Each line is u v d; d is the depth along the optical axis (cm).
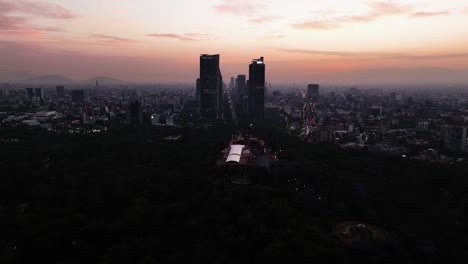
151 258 13825
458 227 17588
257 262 13838
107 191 19738
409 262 14800
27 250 14100
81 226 16000
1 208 17962
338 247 14588
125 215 16975
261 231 15325
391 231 17125
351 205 19325
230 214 17612
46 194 19188
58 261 13988
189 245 15375
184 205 18462
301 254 13762
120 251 14162
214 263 13712
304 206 18750
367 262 14438
